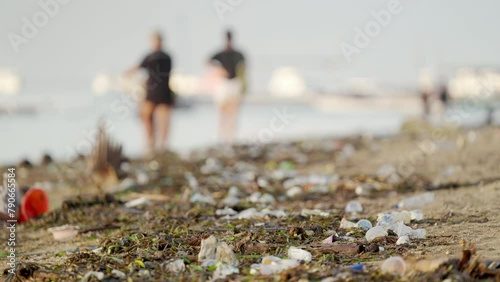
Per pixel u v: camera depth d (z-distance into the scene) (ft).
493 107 212.02
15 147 169.37
